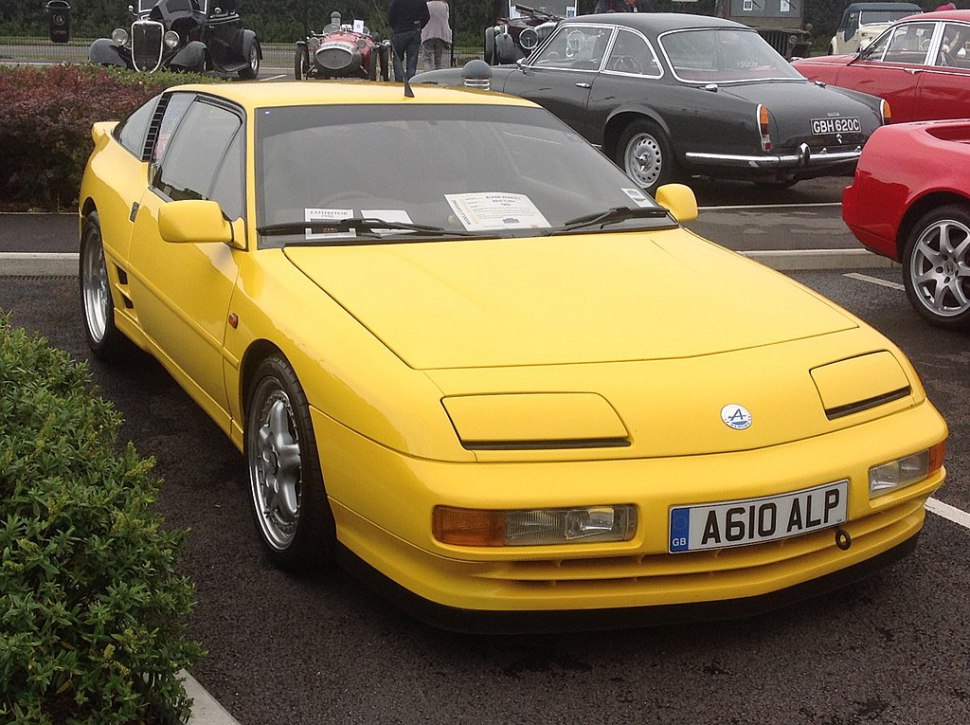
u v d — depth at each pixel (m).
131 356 5.77
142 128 5.69
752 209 10.35
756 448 3.07
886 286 7.77
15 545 2.60
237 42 21.16
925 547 3.91
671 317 3.47
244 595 3.52
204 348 4.17
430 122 4.55
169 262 4.55
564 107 11.50
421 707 2.95
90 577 2.66
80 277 5.94
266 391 3.70
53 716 2.60
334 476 3.24
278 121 4.38
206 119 4.85
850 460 3.14
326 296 3.54
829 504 3.11
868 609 3.47
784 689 3.05
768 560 3.09
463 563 2.96
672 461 3.00
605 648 3.24
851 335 3.56
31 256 7.45
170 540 2.87
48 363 3.71
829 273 8.12
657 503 2.94
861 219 7.10
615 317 3.44
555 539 2.93
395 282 3.63
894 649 3.25
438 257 3.84
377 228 4.02
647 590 3.04
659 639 3.29
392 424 3.03
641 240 4.18
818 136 10.19
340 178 4.19
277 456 3.63
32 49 29.27
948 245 6.63
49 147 9.10
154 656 2.60
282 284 3.68
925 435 3.33
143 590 2.65
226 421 4.12
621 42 11.18
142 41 18.38
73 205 9.29
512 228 4.13
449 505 2.90
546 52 11.94
